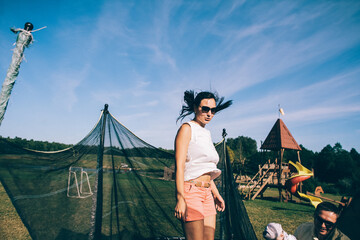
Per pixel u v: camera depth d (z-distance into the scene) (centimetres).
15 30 305
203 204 230
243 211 430
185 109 274
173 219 392
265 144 1942
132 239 344
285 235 277
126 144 386
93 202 304
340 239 234
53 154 279
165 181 404
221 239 450
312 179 2378
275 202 1580
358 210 176
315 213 263
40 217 237
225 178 479
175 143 229
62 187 272
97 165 326
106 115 367
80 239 274
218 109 269
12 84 298
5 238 457
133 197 366
